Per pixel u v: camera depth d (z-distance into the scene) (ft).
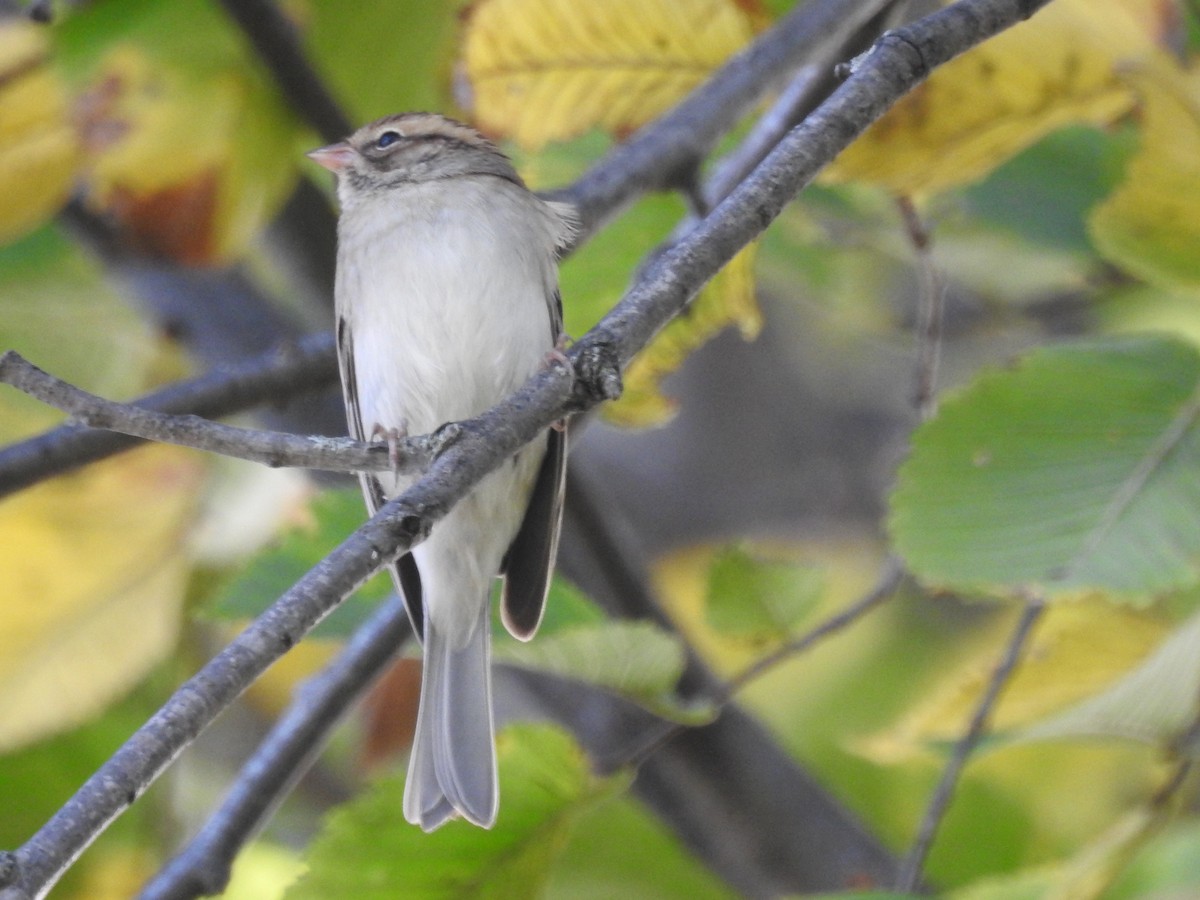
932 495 21.63
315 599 14.57
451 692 23.59
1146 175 20.75
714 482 43.45
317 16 27.25
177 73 26.35
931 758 29.58
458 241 25.73
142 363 32.42
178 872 22.94
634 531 42.86
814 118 17.40
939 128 22.52
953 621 34.99
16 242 31.83
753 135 26.27
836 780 32.42
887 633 34.96
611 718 29.27
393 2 27.17
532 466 24.27
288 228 30.30
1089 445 21.65
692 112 25.11
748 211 17.17
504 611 24.14
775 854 28.66
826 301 32.42
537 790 22.18
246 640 14.23
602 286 28.04
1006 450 21.72
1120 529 21.02
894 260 32.17
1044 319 31.40
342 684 24.32
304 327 32.17
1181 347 22.02
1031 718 25.36
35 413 31.63
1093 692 25.09
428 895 22.41
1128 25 21.79
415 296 25.79
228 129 26.81
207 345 31.32
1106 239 21.36
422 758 22.13
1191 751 21.83
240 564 30.42
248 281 31.78
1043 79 22.04
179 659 32.42
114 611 29.43
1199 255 21.09
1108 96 22.27
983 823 29.17
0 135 26.11
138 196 26.91
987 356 41.22
